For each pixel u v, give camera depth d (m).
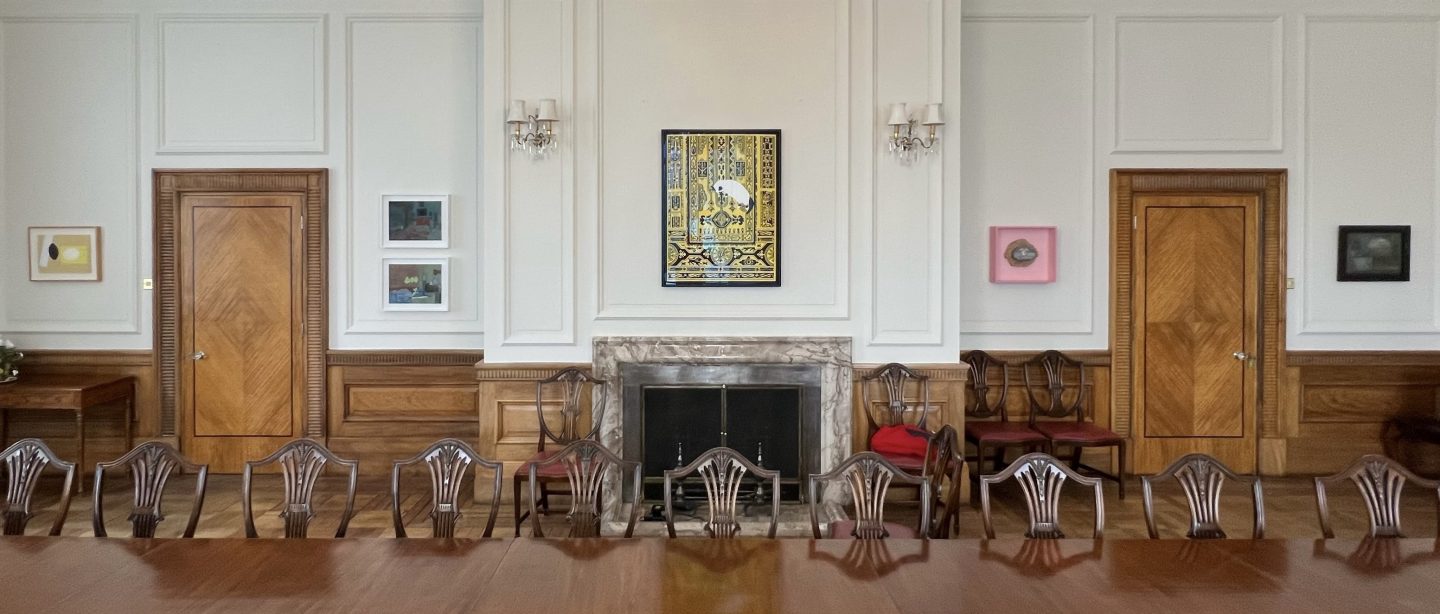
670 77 5.28
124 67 5.82
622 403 5.20
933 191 5.27
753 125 5.29
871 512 2.76
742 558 2.38
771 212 5.27
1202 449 5.91
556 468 4.37
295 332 5.88
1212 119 5.86
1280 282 5.86
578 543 2.51
